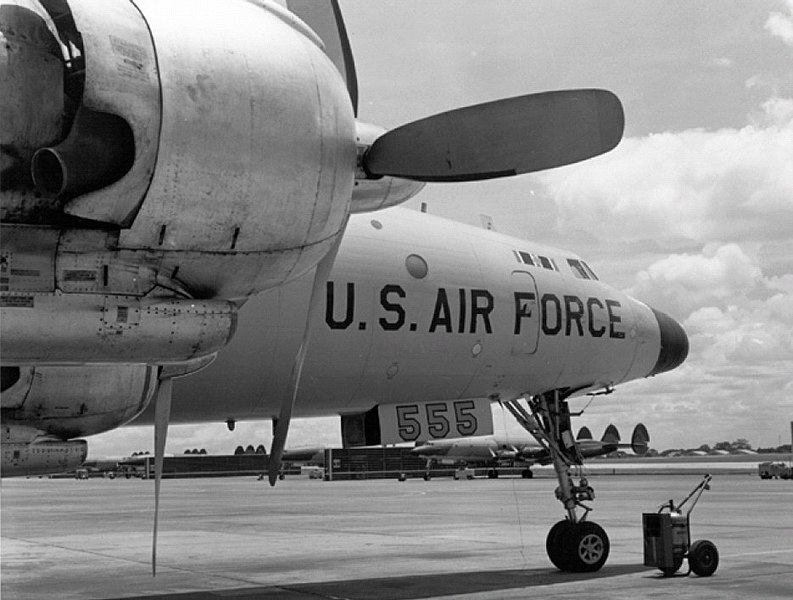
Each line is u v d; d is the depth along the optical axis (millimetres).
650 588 10492
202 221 6672
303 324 10516
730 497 35750
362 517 25125
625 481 64062
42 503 36375
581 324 13047
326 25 8438
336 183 7164
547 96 7742
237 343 10273
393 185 8430
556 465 12547
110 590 10859
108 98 6152
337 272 10836
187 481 81312
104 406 8406
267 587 10984
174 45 6465
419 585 10961
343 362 10953
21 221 6504
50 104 6215
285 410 8211
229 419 11359
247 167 6668
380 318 11102
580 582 11062
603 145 7781
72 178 6309
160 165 6387
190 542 17609
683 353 14617
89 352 6742
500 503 32438
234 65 6637
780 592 10125
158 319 6836
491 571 12289
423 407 12062
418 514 26266
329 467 77750
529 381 12656
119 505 34156
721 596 9875
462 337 11773
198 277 6988
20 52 6137
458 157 7844
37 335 6574
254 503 34688
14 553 15570
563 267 13250
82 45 6098
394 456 80375
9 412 8180
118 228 6664
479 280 12000
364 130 8109
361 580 11539
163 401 7543
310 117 6945
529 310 12445
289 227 6977
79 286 6695
